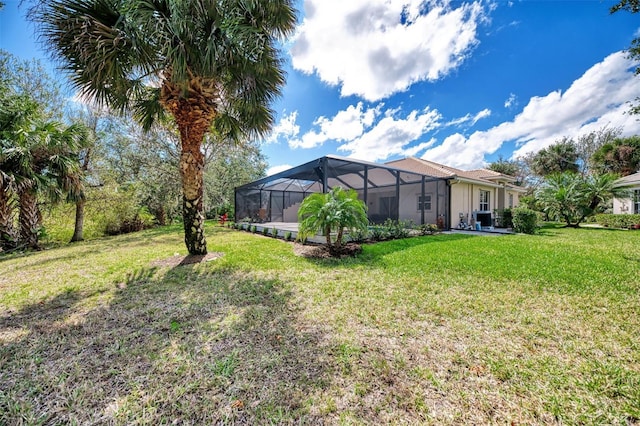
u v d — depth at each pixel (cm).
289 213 1662
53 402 163
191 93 489
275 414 152
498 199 1603
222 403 161
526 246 677
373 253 593
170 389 172
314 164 875
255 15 461
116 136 1254
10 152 654
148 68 431
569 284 370
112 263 534
